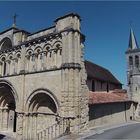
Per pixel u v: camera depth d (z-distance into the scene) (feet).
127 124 106.83
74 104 68.28
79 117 69.15
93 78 112.57
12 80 90.53
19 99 84.69
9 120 98.43
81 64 74.49
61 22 77.05
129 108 128.57
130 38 171.53
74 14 74.33
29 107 81.56
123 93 132.46
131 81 147.54
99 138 65.10
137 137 69.56
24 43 87.92
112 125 97.91
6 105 100.27
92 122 84.02
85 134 68.74
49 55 79.77
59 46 76.38
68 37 72.28
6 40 102.78
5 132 94.63
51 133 72.84
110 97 106.83
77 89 69.51
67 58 70.90
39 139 78.38
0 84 97.50
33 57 84.79
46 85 76.23
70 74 69.62
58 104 70.95
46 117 78.69
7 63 96.89
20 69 87.66
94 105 86.48
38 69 81.66
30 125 80.89
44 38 81.15
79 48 73.82
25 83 84.43
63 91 69.56
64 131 66.85
